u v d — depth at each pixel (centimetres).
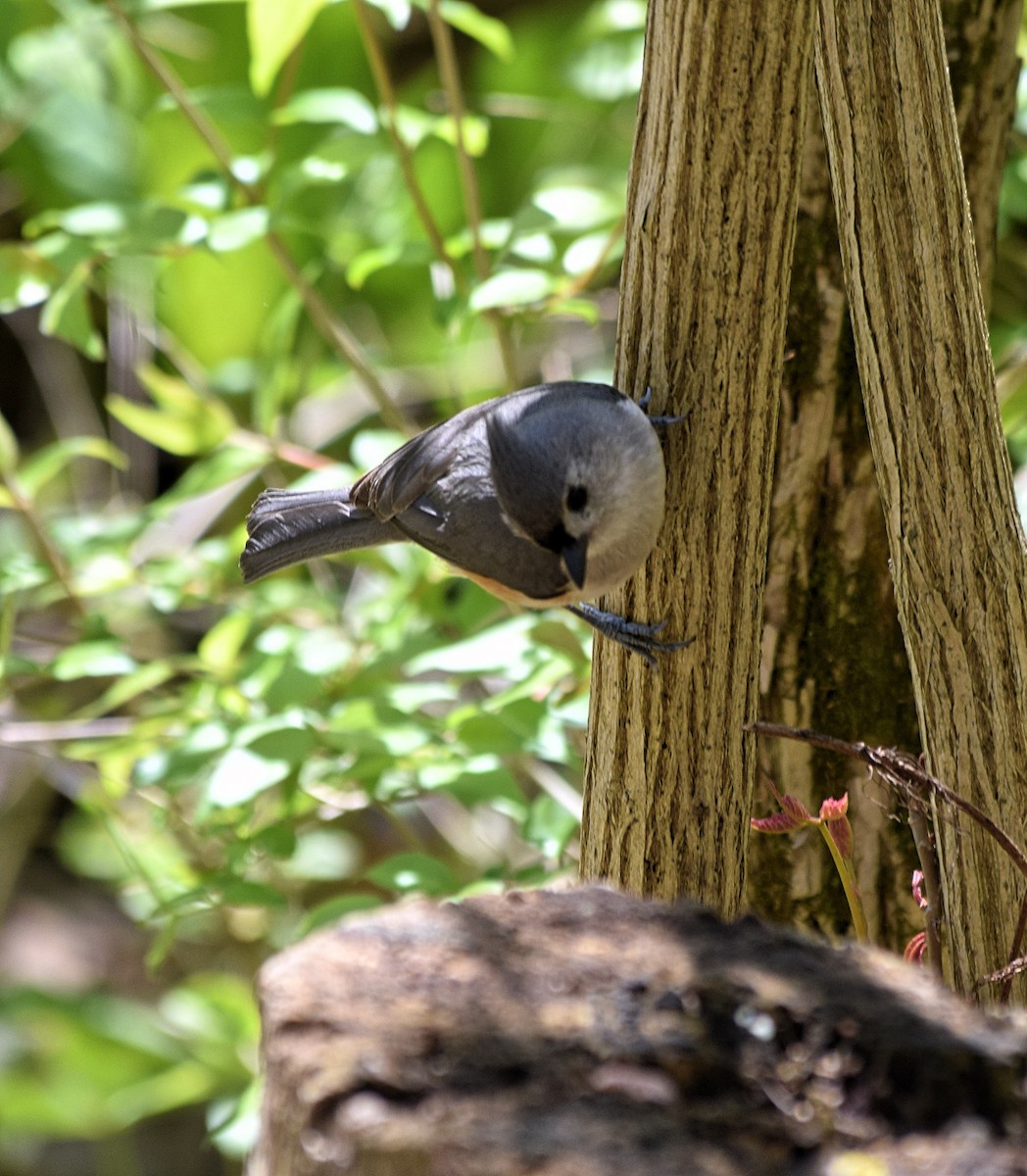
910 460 530
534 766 903
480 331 1298
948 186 518
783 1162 356
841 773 707
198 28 1376
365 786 805
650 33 535
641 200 545
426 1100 356
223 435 937
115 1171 1354
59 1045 1237
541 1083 363
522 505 609
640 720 558
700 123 521
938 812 549
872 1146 362
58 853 1588
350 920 429
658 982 396
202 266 1362
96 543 881
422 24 1522
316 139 1352
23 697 1226
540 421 616
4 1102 1209
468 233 864
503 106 1288
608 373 1130
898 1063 375
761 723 570
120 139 1403
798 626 705
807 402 688
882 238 520
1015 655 536
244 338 1402
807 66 522
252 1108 738
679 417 548
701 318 540
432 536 674
